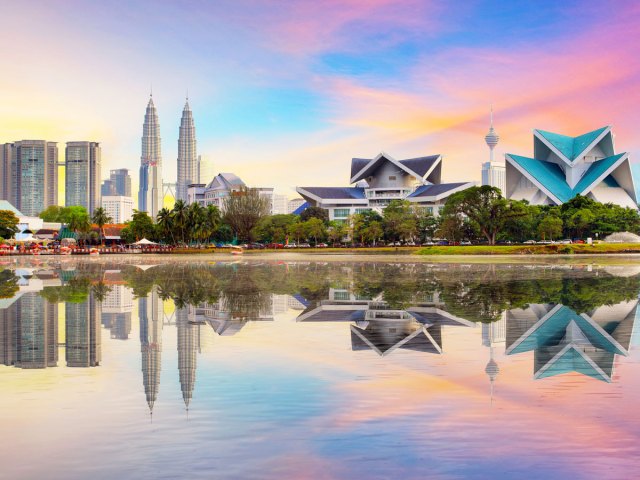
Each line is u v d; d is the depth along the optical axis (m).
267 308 31.11
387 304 32.31
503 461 10.45
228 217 161.50
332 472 10.02
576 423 12.27
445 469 10.14
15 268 72.06
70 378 16.30
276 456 10.70
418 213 145.88
